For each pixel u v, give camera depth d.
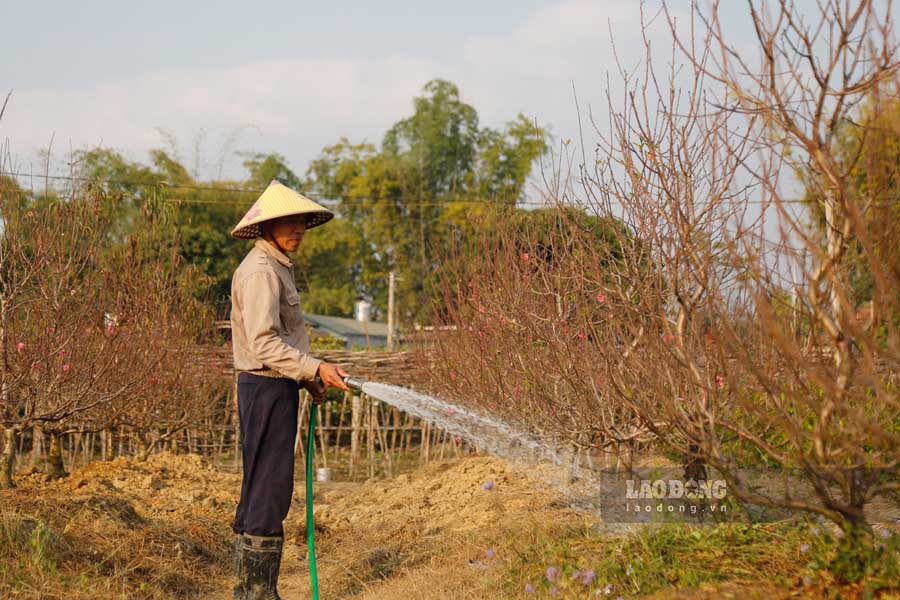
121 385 9.95
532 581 4.97
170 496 9.05
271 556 5.28
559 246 8.11
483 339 9.16
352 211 56.31
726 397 4.62
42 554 5.57
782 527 4.95
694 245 4.80
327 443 17.42
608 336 6.07
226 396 15.28
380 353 16.30
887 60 3.48
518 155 53.12
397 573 6.23
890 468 3.79
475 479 9.44
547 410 7.29
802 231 3.66
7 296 8.54
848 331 3.49
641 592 4.34
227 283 33.44
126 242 11.32
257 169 55.03
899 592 3.71
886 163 3.54
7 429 8.58
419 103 56.47
